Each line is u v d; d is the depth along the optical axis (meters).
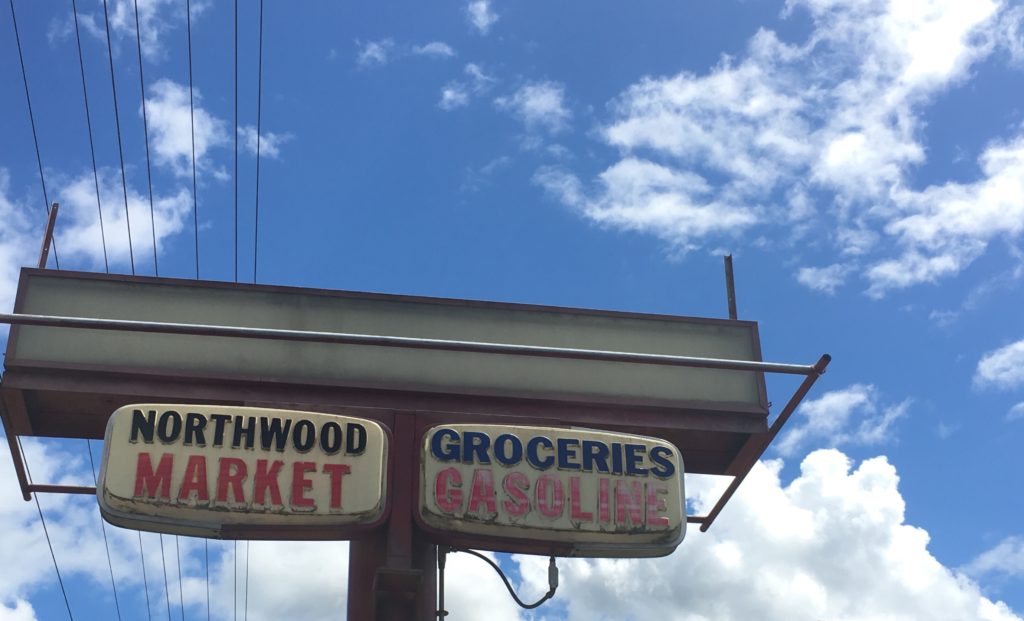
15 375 12.46
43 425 13.09
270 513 11.79
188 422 12.06
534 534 12.24
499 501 12.30
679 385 13.83
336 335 11.56
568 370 13.72
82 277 13.23
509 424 13.03
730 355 14.20
